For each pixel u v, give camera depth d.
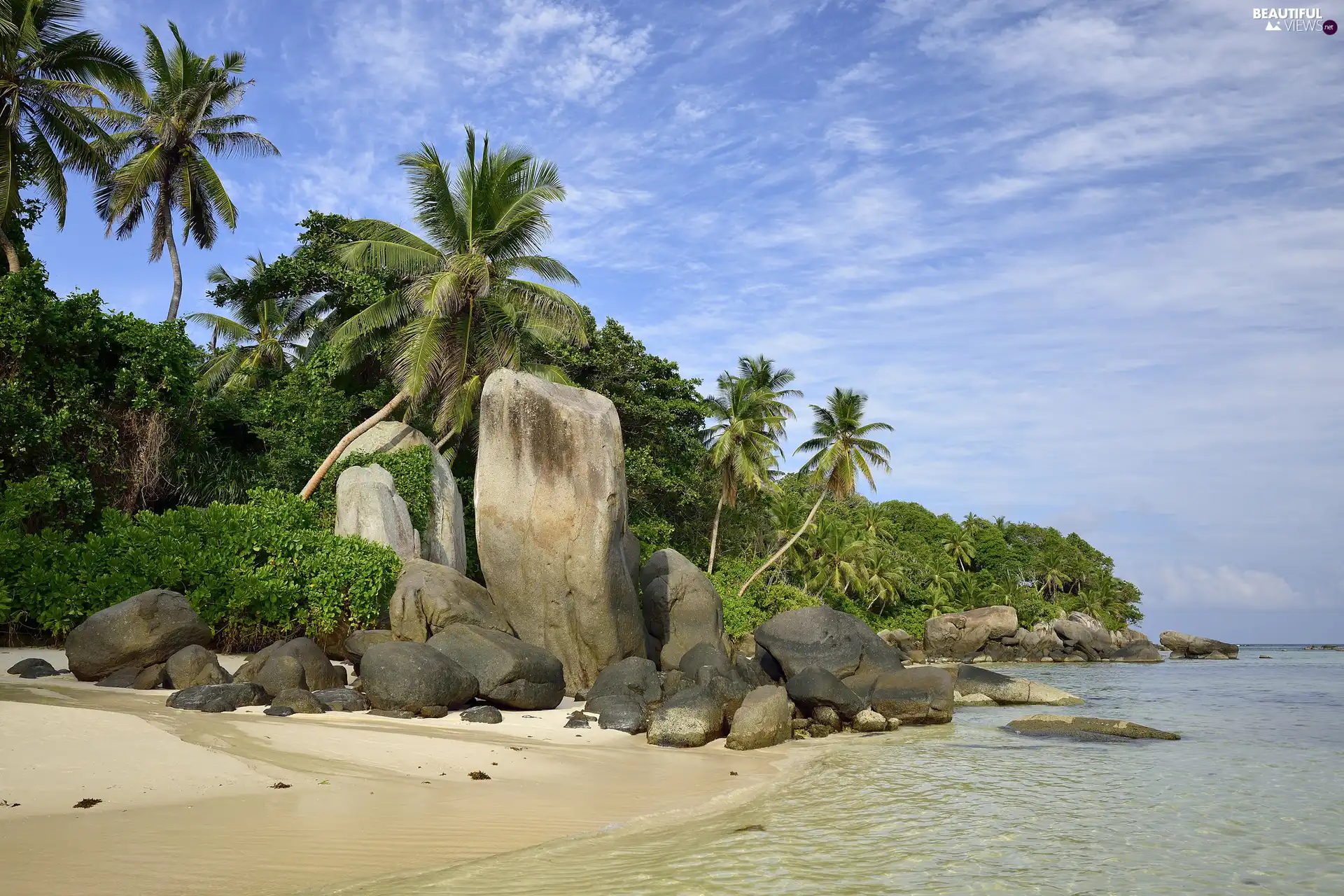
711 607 25.14
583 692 20.83
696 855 8.32
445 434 35.91
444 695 16.39
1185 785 13.41
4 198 28.69
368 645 19.55
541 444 21.81
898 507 103.75
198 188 36.28
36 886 6.01
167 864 6.71
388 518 25.09
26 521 22.14
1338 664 68.50
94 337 25.31
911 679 23.92
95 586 18.50
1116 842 9.53
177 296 35.25
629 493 40.09
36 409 22.84
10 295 23.59
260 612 19.89
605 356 40.22
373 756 11.81
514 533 21.59
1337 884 8.02
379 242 29.66
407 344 30.03
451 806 9.54
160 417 26.16
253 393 33.72
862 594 75.38
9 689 14.21
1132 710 27.41
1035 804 11.72
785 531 63.59
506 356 31.09
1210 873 8.34
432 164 30.00
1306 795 12.54
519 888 6.82
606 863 7.82
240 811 8.52
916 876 7.90
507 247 31.20
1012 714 26.02
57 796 8.36
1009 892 7.54
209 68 36.94
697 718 16.88
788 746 17.75
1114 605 102.00
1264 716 25.17
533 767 12.52
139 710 13.08
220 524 20.97
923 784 13.23
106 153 32.53
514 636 21.56
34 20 29.88
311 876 6.75
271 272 34.62
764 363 53.09
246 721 12.91
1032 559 103.50
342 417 31.41
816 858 8.41
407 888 6.63
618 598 21.75
